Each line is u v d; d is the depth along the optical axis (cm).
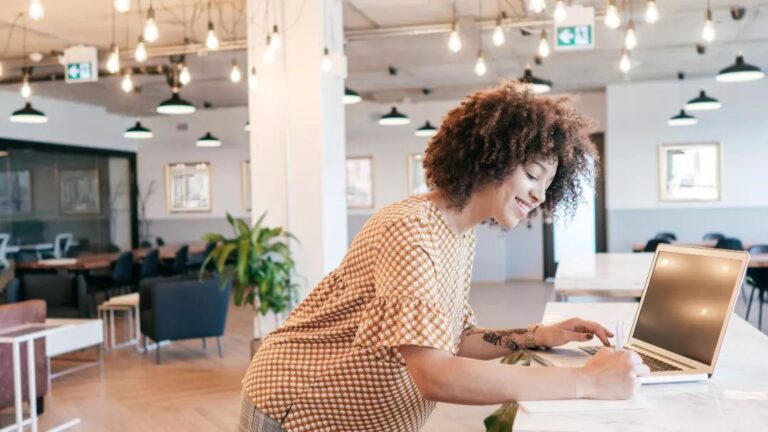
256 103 545
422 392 125
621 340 179
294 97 537
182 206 1299
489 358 179
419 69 912
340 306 139
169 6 611
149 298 670
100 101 1134
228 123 1270
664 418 133
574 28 552
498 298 966
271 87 541
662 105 1034
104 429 449
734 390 154
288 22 538
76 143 1152
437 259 134
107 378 585
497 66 900
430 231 135
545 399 130
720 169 1015
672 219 1038
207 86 1003
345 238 574
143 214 1313
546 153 136
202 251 1120
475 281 1155
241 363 632
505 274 1166
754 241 1008
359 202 1207
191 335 648
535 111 137
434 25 677
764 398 148
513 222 142
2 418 475
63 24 668
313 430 141
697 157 1024
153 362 644
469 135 138
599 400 138
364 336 131
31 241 1068
